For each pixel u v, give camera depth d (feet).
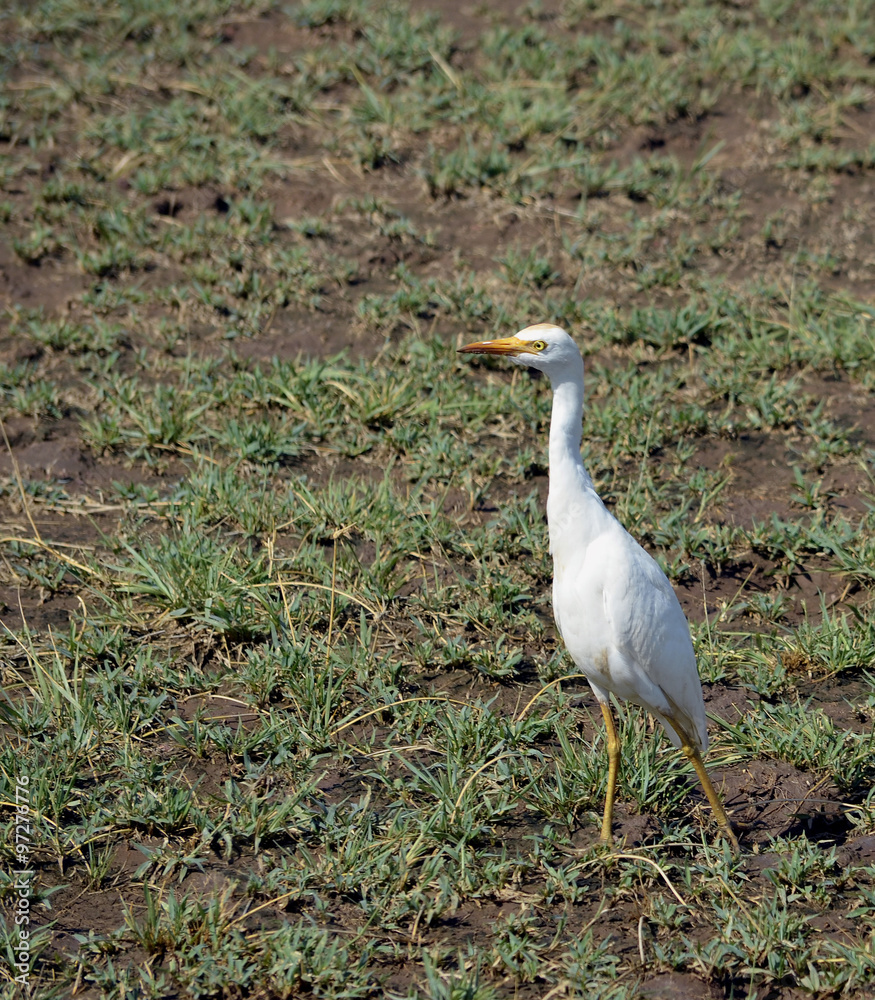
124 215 49.62
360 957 21.79
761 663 30.73
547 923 22.97
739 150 56.75
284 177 53.83
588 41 61.52
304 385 41.34
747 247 50.60
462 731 27.61
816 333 44.73
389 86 60.08
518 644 31.73
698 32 63.87
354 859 23.95
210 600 31.17
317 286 47.16
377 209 51.80
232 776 26.94
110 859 24.30
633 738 27.53
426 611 32.60
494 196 53.06
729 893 23.35
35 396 40.57
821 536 34.71
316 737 27.76
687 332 44.70
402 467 39.11
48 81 58.95
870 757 27.32
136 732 28.27
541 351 25.07
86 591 33.14
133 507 36.40
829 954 22.07
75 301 46.26
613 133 56.80
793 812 25.99
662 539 35.06
